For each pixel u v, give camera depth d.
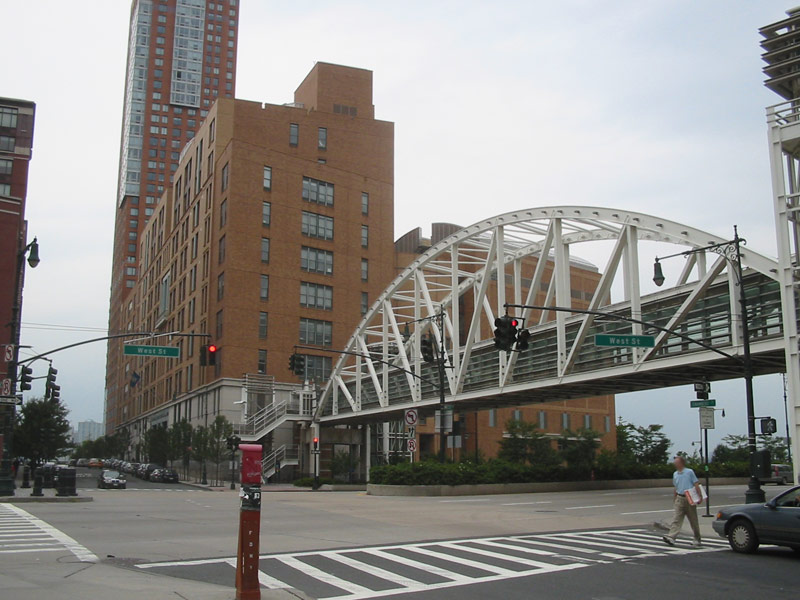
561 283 36.03
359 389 58.28
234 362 70.69
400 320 86.56
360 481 63.66
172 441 71.88
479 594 10.66
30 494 33.53
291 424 70.00
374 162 87.12
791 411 24.94
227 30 188.62
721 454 84.94
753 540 15.01
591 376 34.50
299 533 18.58
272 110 82.06
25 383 30.89
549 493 39.56
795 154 27.20
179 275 94.62
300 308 76.06
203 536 17.27
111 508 26.20
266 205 75.56
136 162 171.88
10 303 56.09
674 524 16.62
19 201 57.97
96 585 10.55
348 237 81.62
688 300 29.25
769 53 27.78
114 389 163.88
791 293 25.36
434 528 20.20
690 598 10.46
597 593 10.80
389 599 10.27
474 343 45.25
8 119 78.69
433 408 49.97
